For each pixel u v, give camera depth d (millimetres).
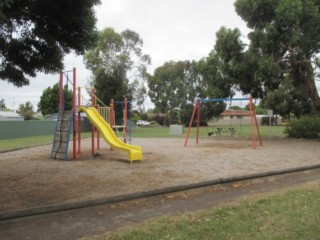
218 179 7188
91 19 6145
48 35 6008
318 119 21781
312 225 4129
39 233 4199
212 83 21938
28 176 7953
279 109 46812
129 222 4598
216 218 4527
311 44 18219
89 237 3967
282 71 18844
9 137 24297
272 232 3932
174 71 63750
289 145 16906
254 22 19484
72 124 11406
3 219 4676
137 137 24781
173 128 28484
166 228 4145
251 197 5773
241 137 23531
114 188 6535
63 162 10555
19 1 5469
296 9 16656
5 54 6281
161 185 6777
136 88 42969
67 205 5207
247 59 18109
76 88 11547
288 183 7316
